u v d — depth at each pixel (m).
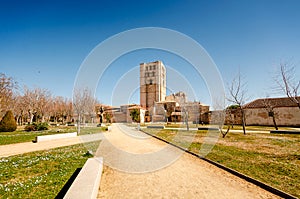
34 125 25.47
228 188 5.07
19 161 7.92
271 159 7.80
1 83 25.53
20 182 5.33
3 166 7.11
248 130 22.53
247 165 6.98
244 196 4.57
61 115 50.06
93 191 3.92
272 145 11.38
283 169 6.36
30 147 12.12
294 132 17.72
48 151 10.52
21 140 15.41
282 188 4.83
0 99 25.72
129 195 4.65
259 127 27.86
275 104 32.53
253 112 33.66
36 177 5.75
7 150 10.98
